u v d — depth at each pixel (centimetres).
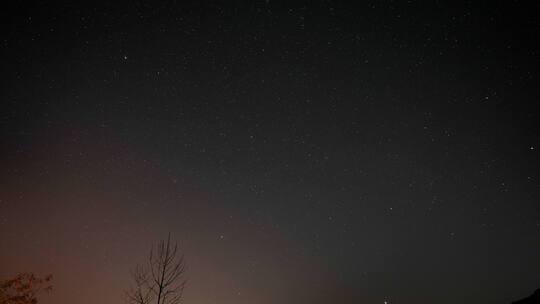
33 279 1173
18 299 1105
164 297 1209
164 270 1267
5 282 1126
